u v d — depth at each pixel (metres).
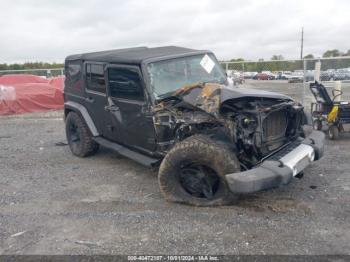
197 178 4.35
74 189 5.32
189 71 5.42
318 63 10.19
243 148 4.25
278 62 12.30
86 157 7.04
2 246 3.72
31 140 9.05
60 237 3.86
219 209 4.27
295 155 4.18
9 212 4.58
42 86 13.67
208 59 5.77
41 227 4.11
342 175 5.23
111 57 5.62
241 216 4.07
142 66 4.96
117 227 4.00
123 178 5.69
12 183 5.75
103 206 4.62
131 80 5.16
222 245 3.49
